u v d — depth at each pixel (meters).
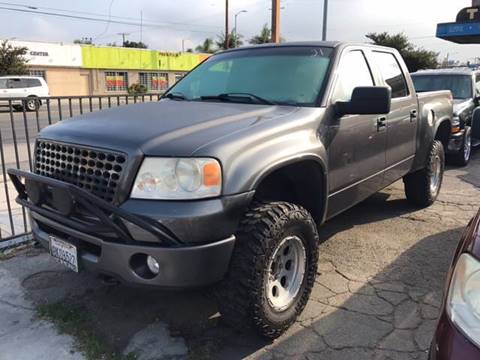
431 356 1.71
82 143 2.72
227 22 40.16
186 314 3.26
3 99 4.27
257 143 2.75
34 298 3.45
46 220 2.91
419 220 5.25
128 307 3.34
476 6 12.01
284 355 2.81
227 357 2.79
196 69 4.41
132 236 2.49
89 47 44.62
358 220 5.26
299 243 3.03
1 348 2.85
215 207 2.47
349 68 3.91
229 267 2.67
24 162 8.31
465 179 7.43
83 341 2.92
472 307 1.62
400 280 3.78
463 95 9.12
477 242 1.76
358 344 2.92
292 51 3.93
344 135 3.56
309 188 3.38
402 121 4.60
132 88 43.06
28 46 39.94
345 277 3.83
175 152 2.47
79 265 2.75
